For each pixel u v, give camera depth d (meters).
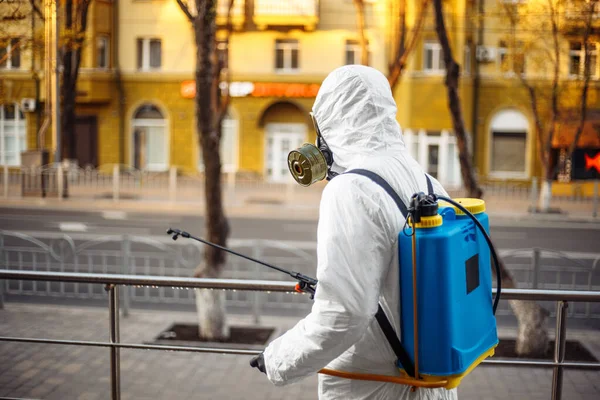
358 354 2.06
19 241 13.19
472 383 6.39
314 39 27.58
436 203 1.90
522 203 23.34
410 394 2.05
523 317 7.58
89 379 6.21
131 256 11.09
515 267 10.95
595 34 9.43
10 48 7.48
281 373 1.98
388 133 2.10
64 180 21.52
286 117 28.88
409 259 1.90
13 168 21.34
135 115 28.42
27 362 6.63
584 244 16.41
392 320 1.98
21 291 10.01
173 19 27.47
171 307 9.65
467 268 2.02
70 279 3.15
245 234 16.55
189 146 28.45
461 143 8.23
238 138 28.64
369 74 2.12
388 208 1.93
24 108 14.95
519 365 3.06
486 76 25.86
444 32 8.06
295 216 20.31
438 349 1.89
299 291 2.57
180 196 23.42
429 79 25.98
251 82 28.09
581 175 23.75
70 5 8.94
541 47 12.01
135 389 6.06
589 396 4.80
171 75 27.88
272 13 27.08
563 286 10.74
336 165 2.15
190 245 11.02
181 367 6.77
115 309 3.24
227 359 7.07
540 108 14.88
